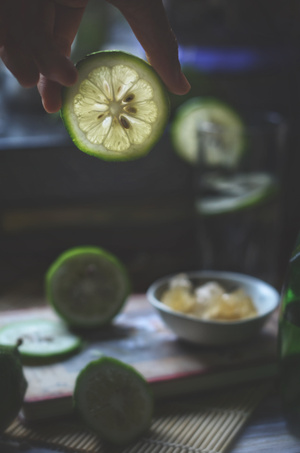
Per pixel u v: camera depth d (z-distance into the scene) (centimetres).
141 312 67
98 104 47
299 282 51
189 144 79
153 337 62
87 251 65
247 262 77
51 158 80
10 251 82
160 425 54
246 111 84
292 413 53
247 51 75
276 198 75
